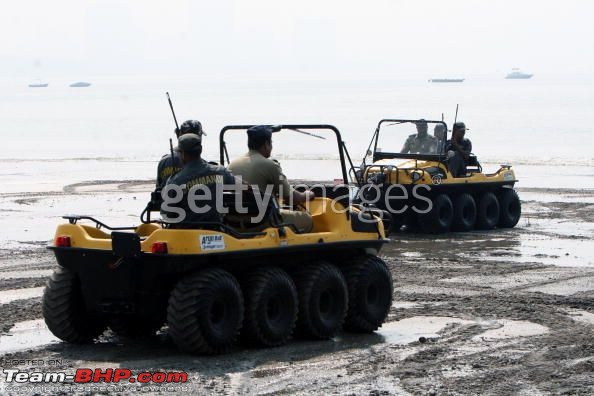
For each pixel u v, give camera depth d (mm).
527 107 159500
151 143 81938
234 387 13086
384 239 17359
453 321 18141
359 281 16859
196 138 15047
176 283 14672
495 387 13352
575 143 78250
